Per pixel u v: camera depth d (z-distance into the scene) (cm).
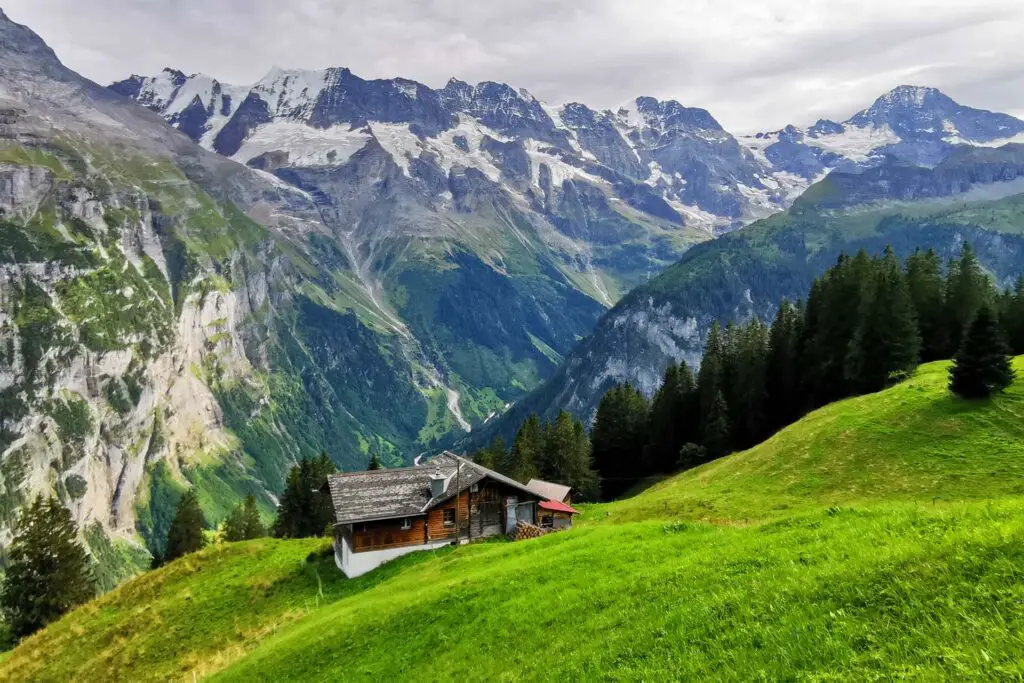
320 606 5353
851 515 2562
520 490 6831
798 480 5903
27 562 8181
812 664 1380
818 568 1872
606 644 1983
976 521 1827
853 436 6359
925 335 10544
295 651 3491
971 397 6181
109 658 5194
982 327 6134
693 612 1923
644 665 1744
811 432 6975
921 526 1958
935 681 1142
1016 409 5734
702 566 2378
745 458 7494
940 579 1470
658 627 1933
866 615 1485
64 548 8388
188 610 5781
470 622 2788
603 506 8425
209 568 6825
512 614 2639
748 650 1563
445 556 5588
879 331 9244
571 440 11900
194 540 13225
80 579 8512
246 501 14800
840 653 1374
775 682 1383
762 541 2477
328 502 12350
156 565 13188
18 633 8094
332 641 3388
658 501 6681
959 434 5631
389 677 2602
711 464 8894
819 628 1505
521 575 3180
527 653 2222
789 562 2041
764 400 11606
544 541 4256
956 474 4994
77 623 6144
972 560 1480
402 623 3166
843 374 10038
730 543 2705
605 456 13712
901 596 1484
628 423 13638
